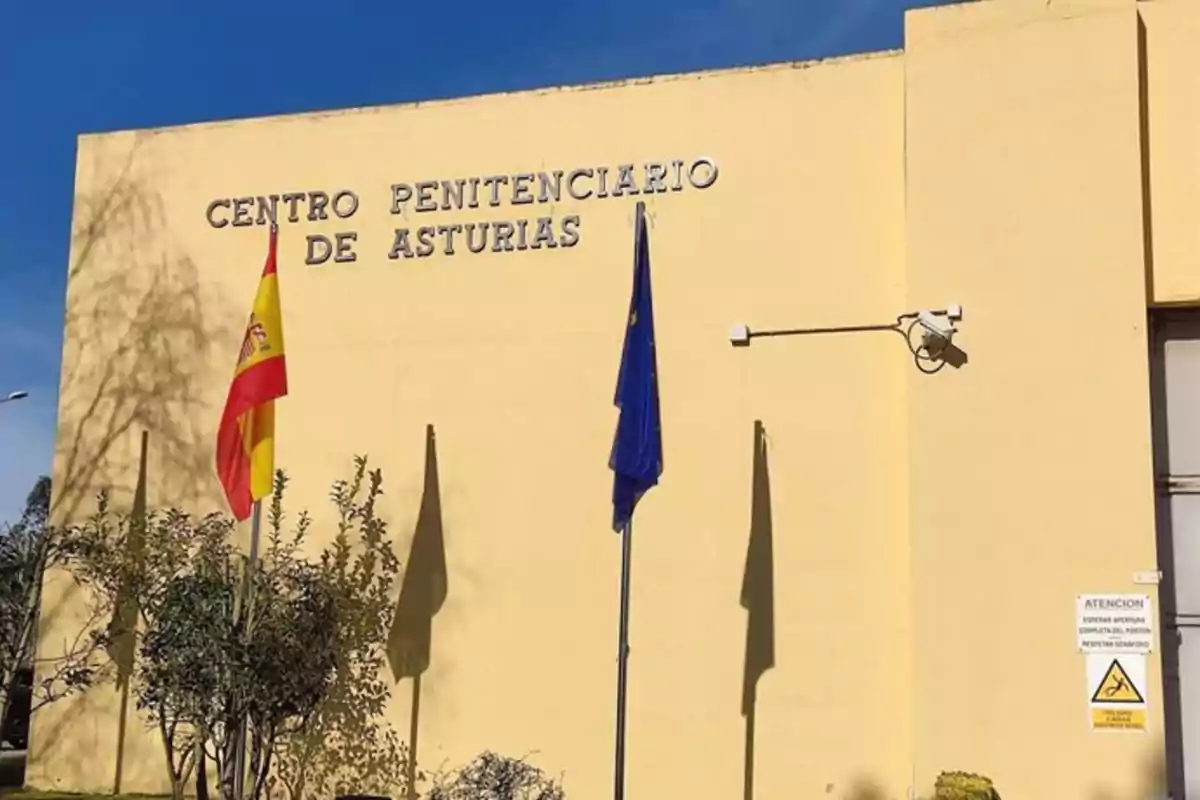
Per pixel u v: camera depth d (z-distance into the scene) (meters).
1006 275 11.93
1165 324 12.12
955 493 11.81
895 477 12.48
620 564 13.09
